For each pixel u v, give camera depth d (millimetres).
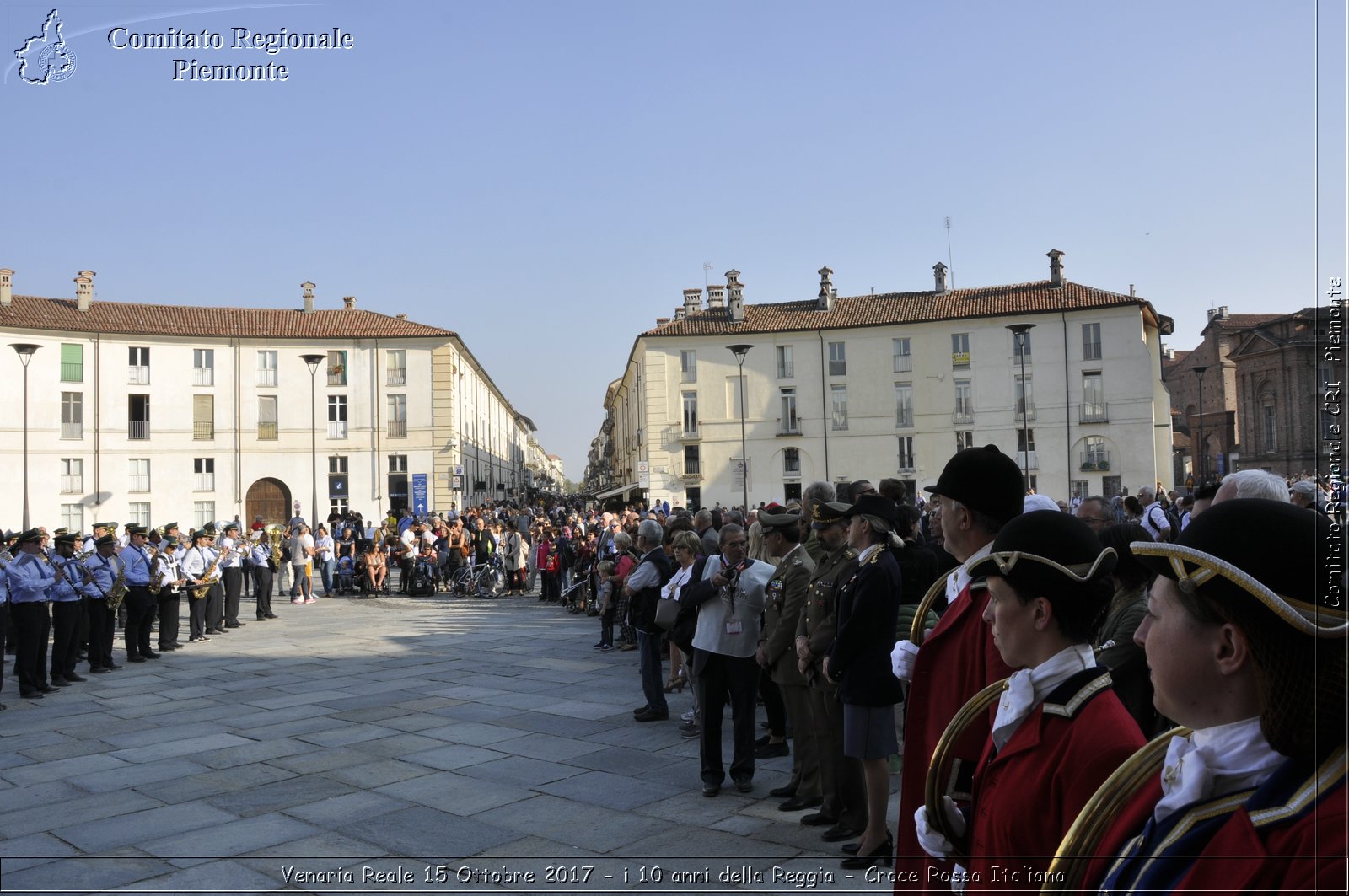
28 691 11422
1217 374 24188
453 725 9203
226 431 44031
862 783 5676
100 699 11258
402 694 10984
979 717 2551
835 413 46906
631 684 11375
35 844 5934
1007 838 2113
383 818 6332
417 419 45625
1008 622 2285
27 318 41094
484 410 62812
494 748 8219
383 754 8109
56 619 12219
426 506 40125
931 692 2945
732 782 7117
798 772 6523
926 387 45906
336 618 20000
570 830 6012
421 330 46188
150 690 11766
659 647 9328
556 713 9711
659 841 5777
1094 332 44156
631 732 8797
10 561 11656
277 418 44594
